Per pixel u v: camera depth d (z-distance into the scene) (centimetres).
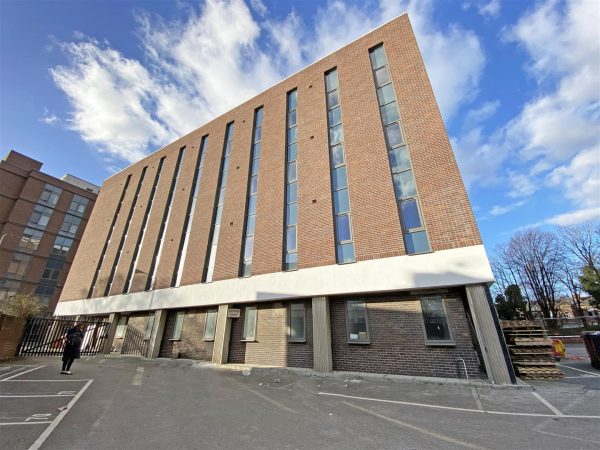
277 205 1523
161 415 584
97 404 659
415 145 1206
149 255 2094
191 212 2034
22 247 3625
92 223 2923
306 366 1165
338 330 1140
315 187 1417
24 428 487
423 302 1019
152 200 2409
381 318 1071
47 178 4016
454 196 1048
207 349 1518
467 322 939
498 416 554
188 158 2280
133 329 1977
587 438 432
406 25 1448
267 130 1811
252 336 1375
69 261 4016
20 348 1557
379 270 1097
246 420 554
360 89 1473
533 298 3884
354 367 1056
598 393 695
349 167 1350
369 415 580
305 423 534
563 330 2631
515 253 4078
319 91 1645
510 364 810
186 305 1658
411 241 1094
